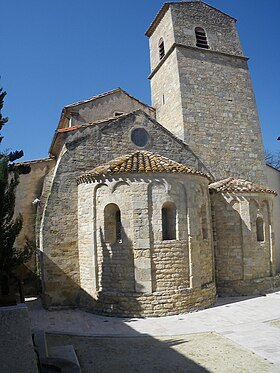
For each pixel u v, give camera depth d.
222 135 21.09
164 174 14.06
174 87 21.70
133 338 10.88
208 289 14.80
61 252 15.24
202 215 15.95
